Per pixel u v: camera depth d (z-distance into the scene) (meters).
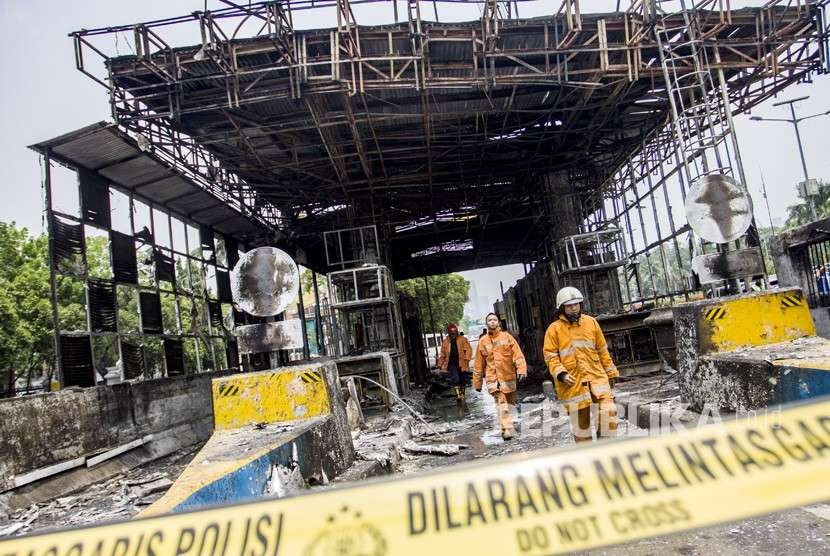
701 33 9.86
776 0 9.83
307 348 17.39
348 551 1.53
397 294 20.38
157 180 11.33
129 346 10.31
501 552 1.47
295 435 4.64
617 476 1.59
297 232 18.62
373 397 11.62
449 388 20.02
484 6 9.12
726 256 6.59
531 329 22.11
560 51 9.68
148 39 9.19
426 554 1.50
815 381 4.03
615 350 11.83
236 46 9.30
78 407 7.67
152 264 11.77
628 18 9.78
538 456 1.65
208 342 14.08
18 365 20.17
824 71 10.34
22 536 1.72
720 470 1.57
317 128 11.27
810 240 9.67
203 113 10.92
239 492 3.52
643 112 13.40
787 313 5.78
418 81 9.67
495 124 13.60
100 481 7.46
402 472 6.65
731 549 3.29
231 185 14.55
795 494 1.48
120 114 9.56
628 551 3.51
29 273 19.94
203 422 11.87
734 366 5.23
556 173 15.70
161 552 1.62
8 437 6.21
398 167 15.78
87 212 9.79
